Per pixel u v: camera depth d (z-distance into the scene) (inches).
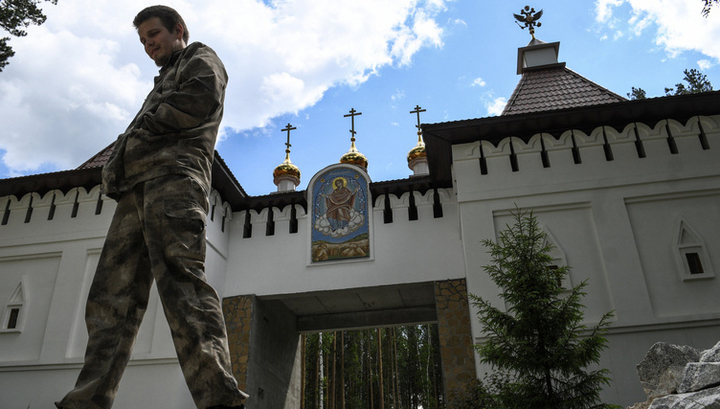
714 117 520.4
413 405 1504.7
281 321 661.9
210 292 85.4
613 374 430.6
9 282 579.5
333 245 605.3
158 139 96.5
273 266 610.5
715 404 149.3
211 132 102.2
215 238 597.6
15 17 546.3
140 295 93.4
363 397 1451.8
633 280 463.5
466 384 509.0
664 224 488.4
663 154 513.0
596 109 512.1
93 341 87.4
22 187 611.2
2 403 518.9
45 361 527.5
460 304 550.6
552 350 322.7
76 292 555.2
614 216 492.7
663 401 178.7
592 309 461.4
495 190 518.0
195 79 99.3
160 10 120.1
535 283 339.3
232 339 579.5
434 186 616.1
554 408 305.0
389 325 682.2
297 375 714.8
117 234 94.7
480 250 492.1
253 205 644.1
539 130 540.1
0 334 555.5
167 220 88.4
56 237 586.2
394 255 588.1
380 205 614.5
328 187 633.6
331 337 1359.5
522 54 733.3
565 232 495.5
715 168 498.9
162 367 509.0
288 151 978.1
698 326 440.1
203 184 96.0
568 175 515.8
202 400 74.7
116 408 498.3
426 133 534.3
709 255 468.4
